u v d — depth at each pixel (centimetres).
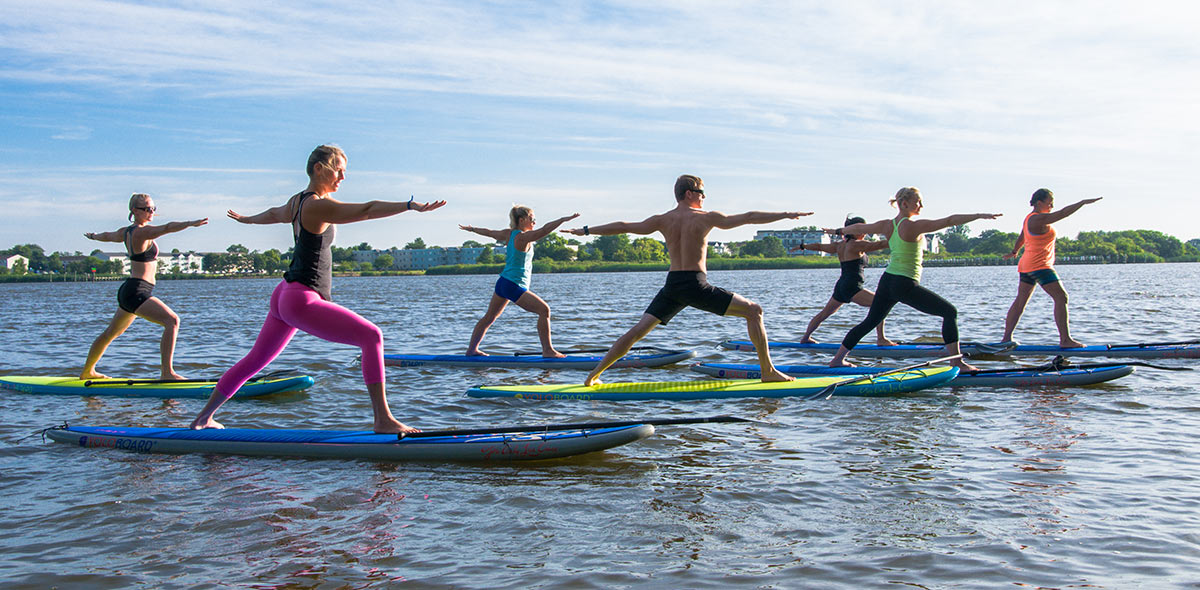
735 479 625
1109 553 473
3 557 487
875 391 973
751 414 869
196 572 465
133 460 706
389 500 589
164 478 648
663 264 17888
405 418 884
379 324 2266
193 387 1030
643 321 996
